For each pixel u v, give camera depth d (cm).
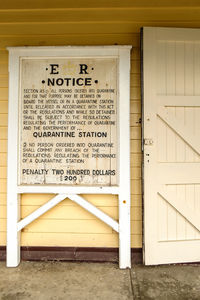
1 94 284
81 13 276
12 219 271
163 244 271
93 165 274
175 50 275
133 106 279
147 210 269
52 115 276
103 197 277
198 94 276
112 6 273
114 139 273
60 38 280
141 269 263
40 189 271
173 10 273
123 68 268
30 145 276
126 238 266
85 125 274
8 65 281
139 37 278
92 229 279
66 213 281
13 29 280
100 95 274
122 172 266
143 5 272
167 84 274
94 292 226
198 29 272
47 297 219
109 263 275
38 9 277
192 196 275
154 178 270
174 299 217
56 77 276
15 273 256
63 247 280
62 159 275
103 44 278
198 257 274
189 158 274
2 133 284
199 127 275
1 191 284
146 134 270
